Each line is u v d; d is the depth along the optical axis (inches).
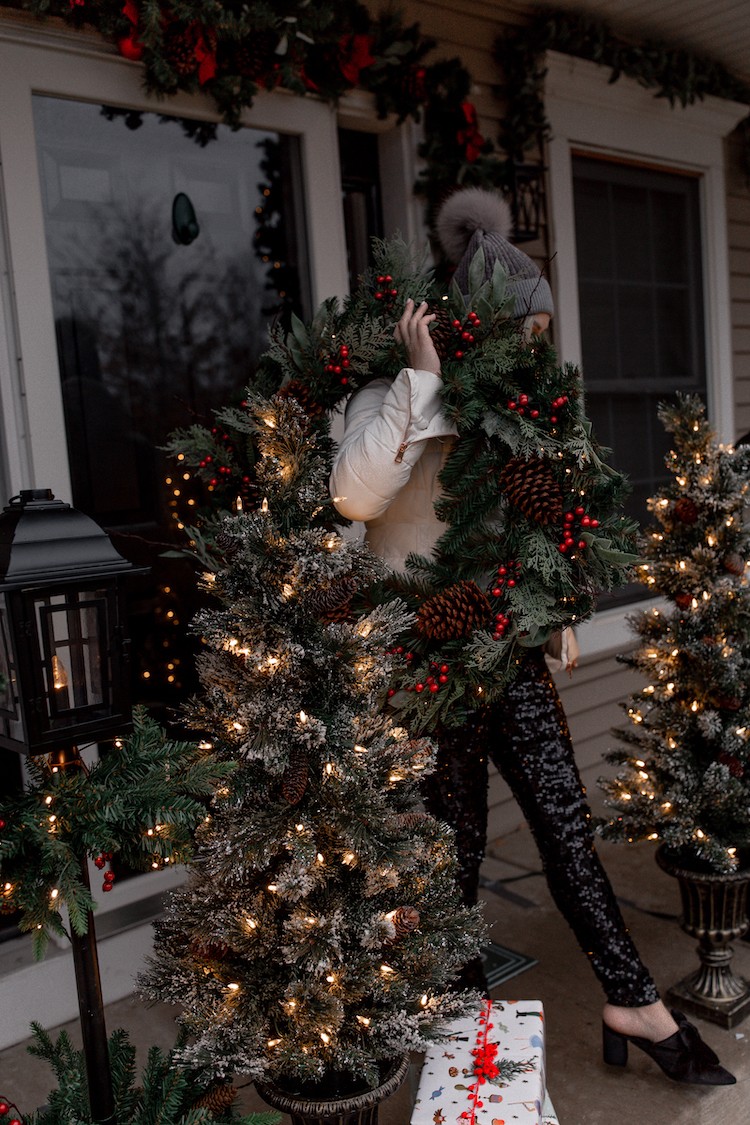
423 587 79.0
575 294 150.8
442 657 76.4
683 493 96.3
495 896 122.6
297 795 62.2
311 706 65.1
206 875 65.9
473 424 75.7
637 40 154.6
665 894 121.6
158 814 55.9
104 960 99.7
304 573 62.4
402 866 62.6
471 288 79.0
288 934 63.6
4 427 95.9
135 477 106.9
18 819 55.3
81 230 101.9
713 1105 82.3
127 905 103.0
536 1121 64.7
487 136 138.5
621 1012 83.7
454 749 82.0
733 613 93.5
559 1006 97.1
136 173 105.5
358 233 131.8
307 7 105.2
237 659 64.6
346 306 84.4
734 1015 93.3
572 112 148.3
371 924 62.9
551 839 83.5
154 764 59.9
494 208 88.8
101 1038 58.7
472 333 76.4
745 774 95.0
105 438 104.6
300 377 82.0
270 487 67.9
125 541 105.9
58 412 97.7
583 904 83.2
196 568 110.7
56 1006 96.3
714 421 180.4
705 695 93.5
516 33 139.0
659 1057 82.4
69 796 56.7
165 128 107.3
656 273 170.2
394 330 79.1
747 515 101.1
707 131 172.1
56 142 99.4
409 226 130.0
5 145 92.9
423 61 129.6
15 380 95.7
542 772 83.0
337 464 75.7
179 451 89.7
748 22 149.1
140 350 106.9
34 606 53.4
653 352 170.9
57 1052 66.9
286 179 117.7
